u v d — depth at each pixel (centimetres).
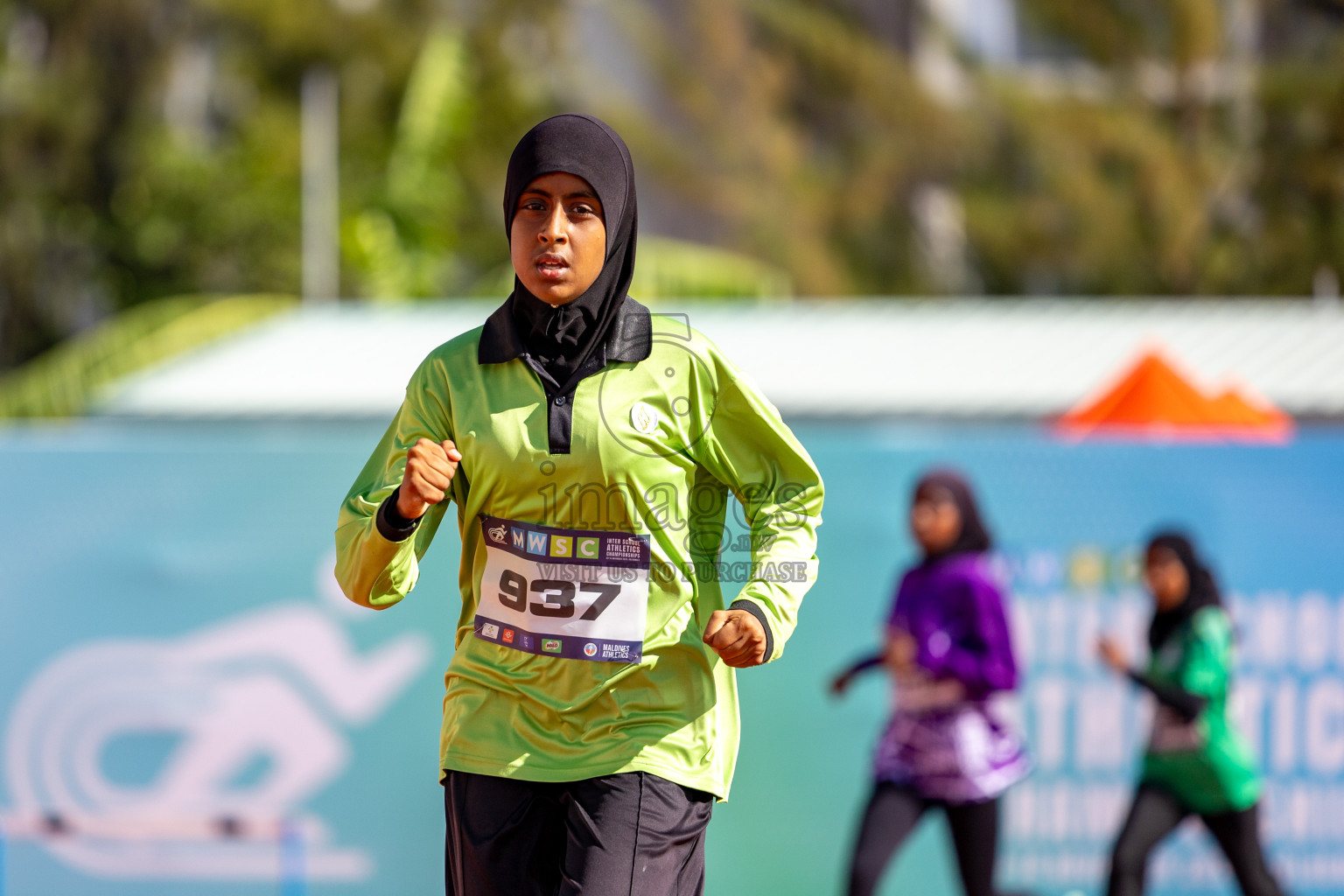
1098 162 9244
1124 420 2684
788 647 2378
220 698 2386
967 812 2097
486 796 1070
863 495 2397
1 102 8594
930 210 9512
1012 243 9231
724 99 9306
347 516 1071
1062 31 9419
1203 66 9312
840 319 3694
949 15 9812
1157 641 2248
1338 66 9094
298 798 2373
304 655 2392
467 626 1116
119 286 8106
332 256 7300
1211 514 2392
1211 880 2361
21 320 8706
